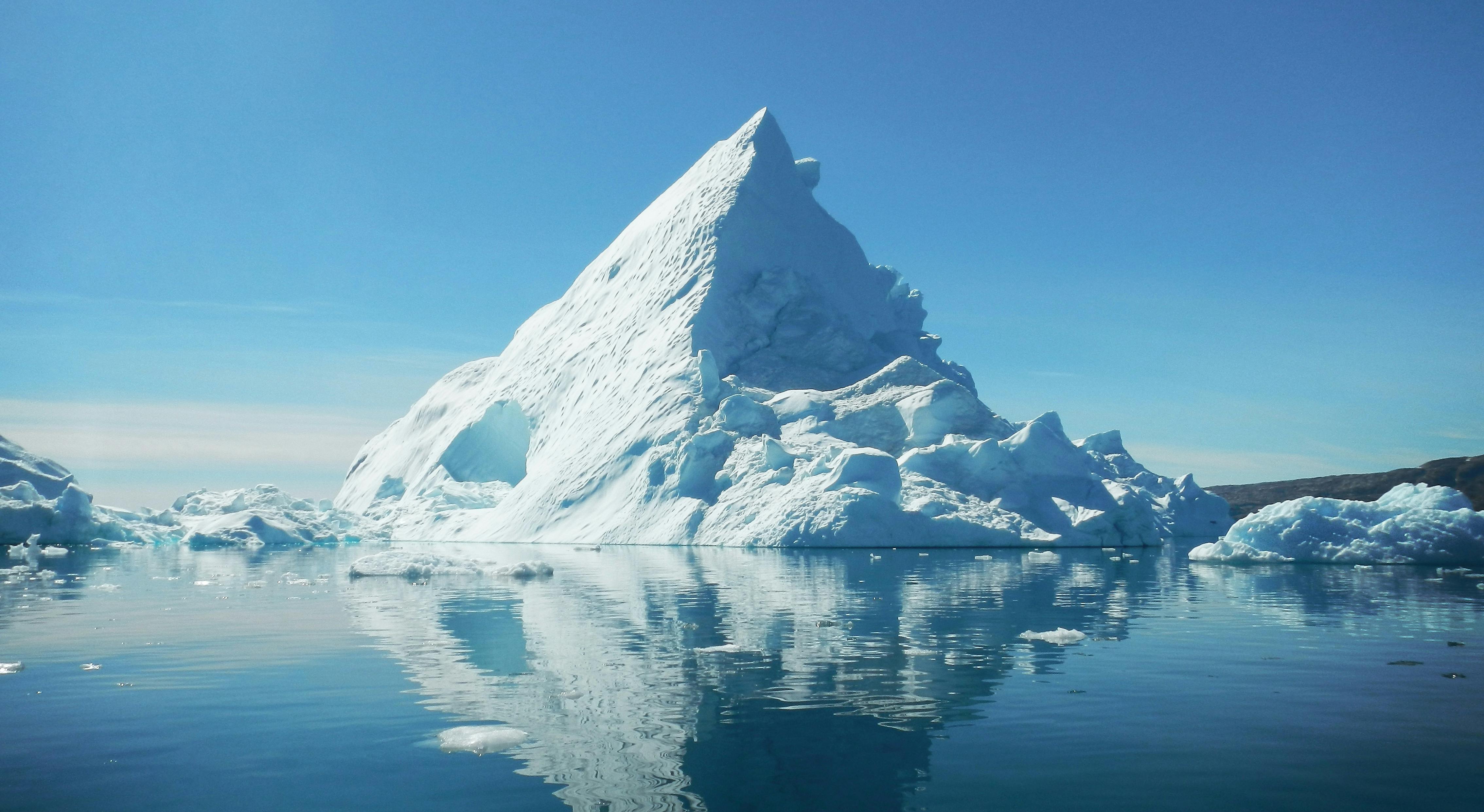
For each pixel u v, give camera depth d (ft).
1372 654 41.81
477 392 282.77
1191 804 22.16
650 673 37.55
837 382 195.62
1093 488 148.25
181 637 47.65
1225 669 38.17
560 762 25.63
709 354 181.78
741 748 26.91
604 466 180.24
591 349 235.81
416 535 210.79
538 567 87.92
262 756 26.27
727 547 139.33
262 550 158.81
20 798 22.89
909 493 141.28
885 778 24.09
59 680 36.63
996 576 85.20
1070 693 33.73
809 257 224.94
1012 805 22.12
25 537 159.43
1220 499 219.20
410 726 29.45
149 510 196.24
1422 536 104.17
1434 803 22.21
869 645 44.27
